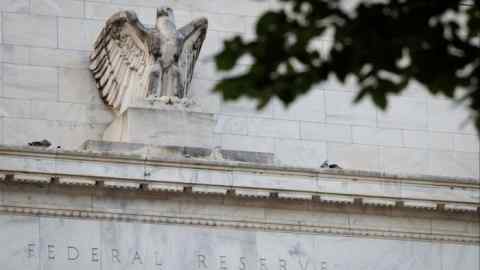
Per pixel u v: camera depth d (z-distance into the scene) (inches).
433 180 1798.7
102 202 1705.2
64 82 1797.5
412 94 1907.0
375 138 1882.4
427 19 867.4
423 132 1900.8
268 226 1747.0
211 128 1763.0
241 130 1836.9
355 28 870.4
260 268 1737.2
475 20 887.1
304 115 1862.7
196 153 1734.7
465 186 1808.6
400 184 1786.4
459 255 1812.3
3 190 1683.1
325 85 1876.2
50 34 1808.6
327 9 873.5
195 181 1713.8
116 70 1790.1
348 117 1877.5
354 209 1777.8
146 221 1715.1
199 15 1860.2
